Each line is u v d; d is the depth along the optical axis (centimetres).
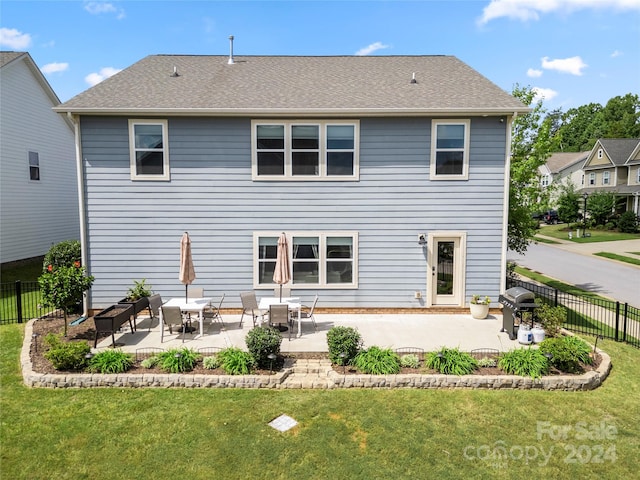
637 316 1305
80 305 1148
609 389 752
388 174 1156
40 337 966
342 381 738
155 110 1077
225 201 1159
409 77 1321
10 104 1777
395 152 1150
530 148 1656
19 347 916
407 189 1161
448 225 1170
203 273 1175
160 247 1162
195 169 1146
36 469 518
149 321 1120
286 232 1171
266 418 634
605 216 3688
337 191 1162
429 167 1153
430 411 661
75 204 2289
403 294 1188
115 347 916
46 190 2028
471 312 1150
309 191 1162
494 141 1145
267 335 795
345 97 1166
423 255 1178
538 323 1060
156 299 1062
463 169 1152
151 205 1151
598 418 653
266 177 1153
